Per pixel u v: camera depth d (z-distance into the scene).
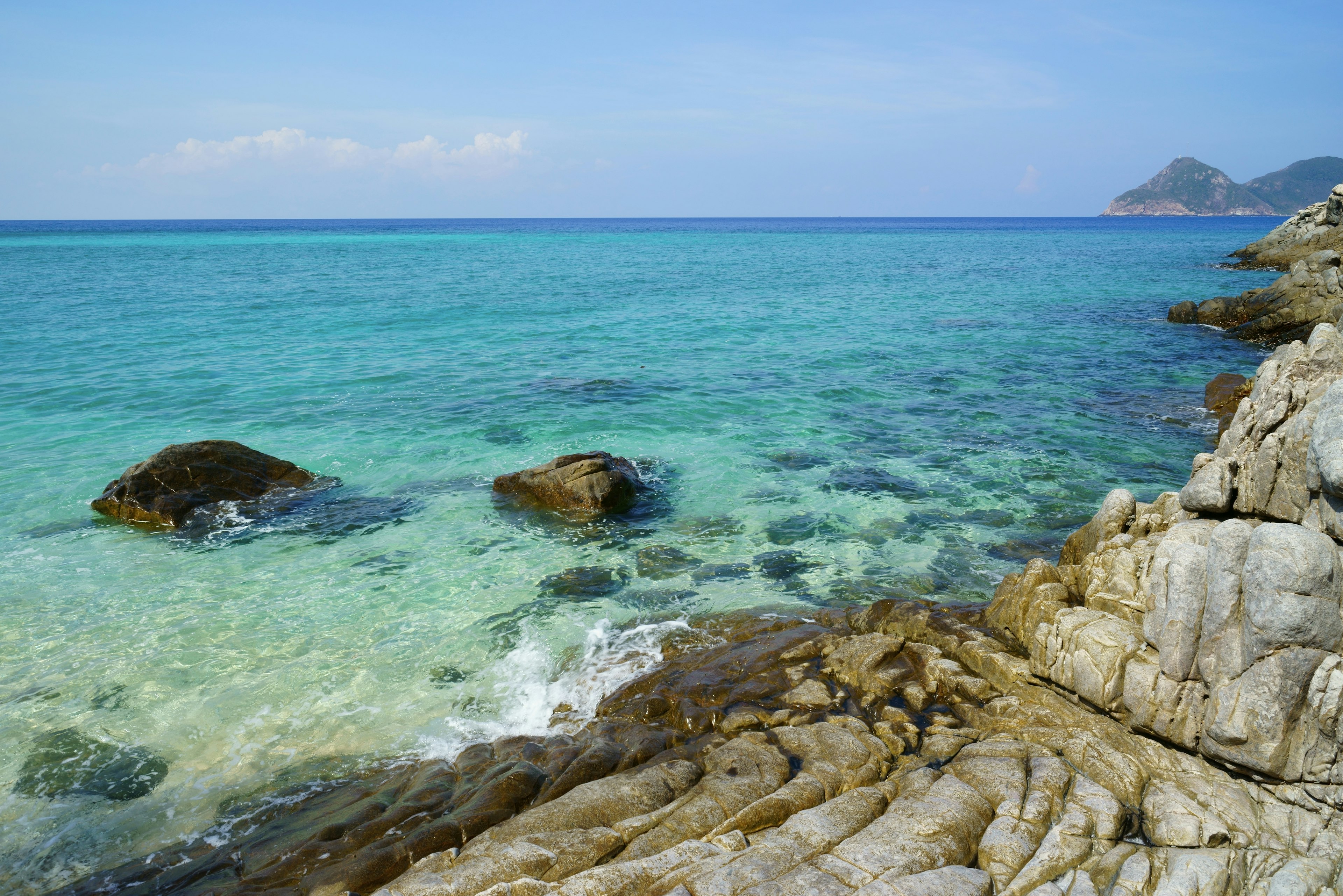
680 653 10.66
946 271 69.94
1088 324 37.84
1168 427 20.83
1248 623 7.07
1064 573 10.34
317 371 27.91
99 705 9.72
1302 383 9.23
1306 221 63.22
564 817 6.96
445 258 90.44
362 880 6.54
